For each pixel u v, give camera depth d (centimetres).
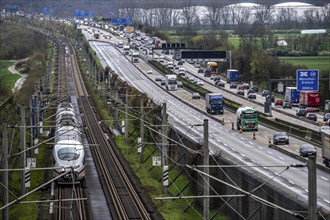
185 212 8725
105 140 14488
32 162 9131
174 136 11825
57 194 8850
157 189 9756
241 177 8281
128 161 12006
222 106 19462
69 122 11912
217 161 9181
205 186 7081
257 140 14638
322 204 8181
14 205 8481
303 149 12119
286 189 8738
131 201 8706
